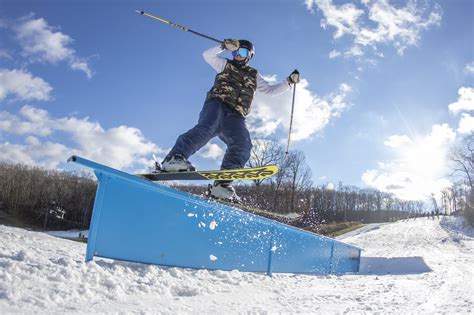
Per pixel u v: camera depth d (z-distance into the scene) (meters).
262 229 4.86
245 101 3.87
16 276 1.97
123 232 3.10
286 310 2.59
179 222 3.59
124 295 2.20
